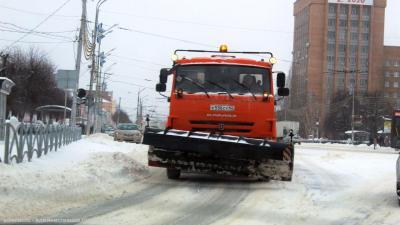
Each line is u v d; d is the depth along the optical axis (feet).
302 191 39.99
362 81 301.43
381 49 297.12
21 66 205.16
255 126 42.22
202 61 43.50
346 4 286.66
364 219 30.17
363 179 50.52
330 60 287.28
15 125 40.01
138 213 29.99
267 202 34.68
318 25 283.59
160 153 40.88
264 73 43.24
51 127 53.26
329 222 28.99
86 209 30.81
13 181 33.24
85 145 75.25
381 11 293.02
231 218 29.27
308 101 291.79
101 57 184.44
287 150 38.96
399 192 35.09
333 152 110.32
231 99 42.37
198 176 47.52
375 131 282.77
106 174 41.93
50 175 37.04
